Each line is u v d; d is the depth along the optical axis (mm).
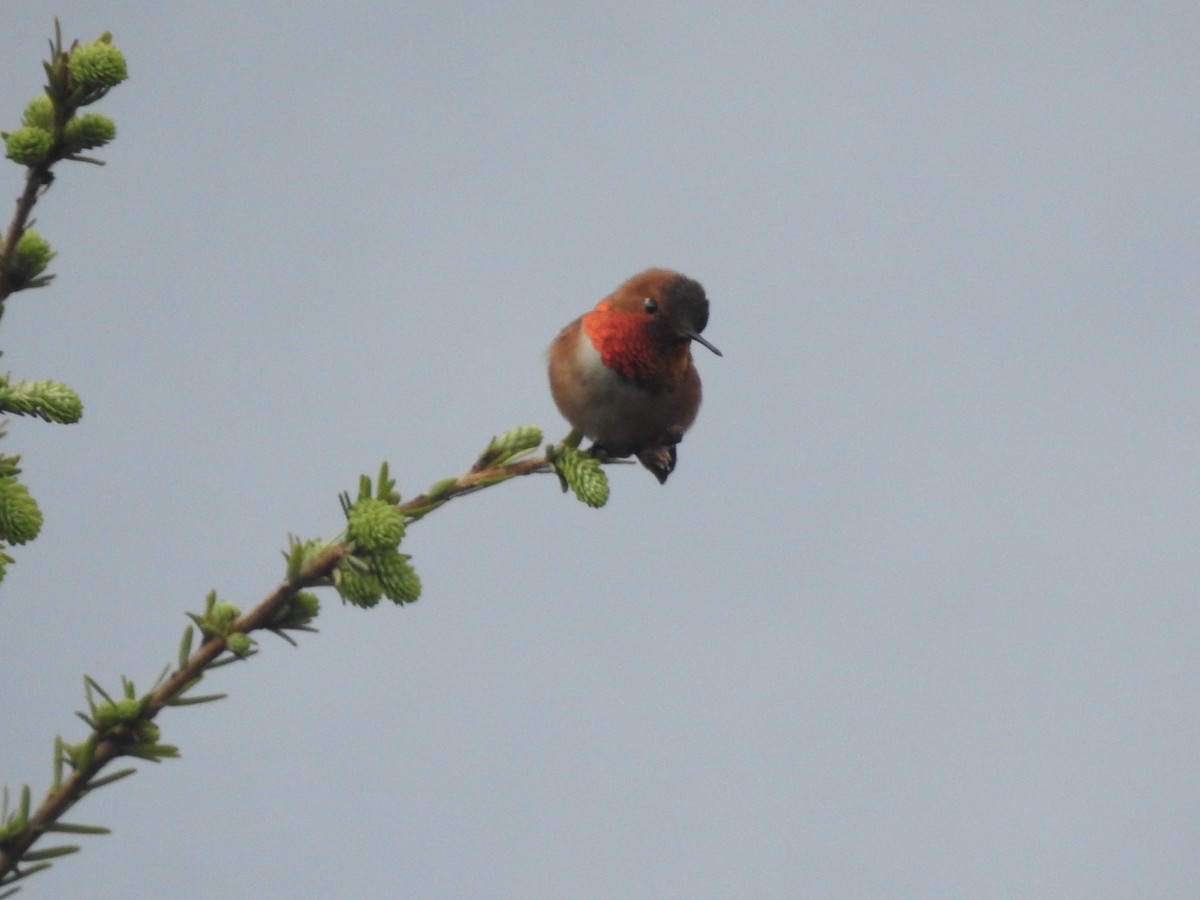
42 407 7082
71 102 6785
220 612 6691
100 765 6047
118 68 6773
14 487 6957
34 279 6898
